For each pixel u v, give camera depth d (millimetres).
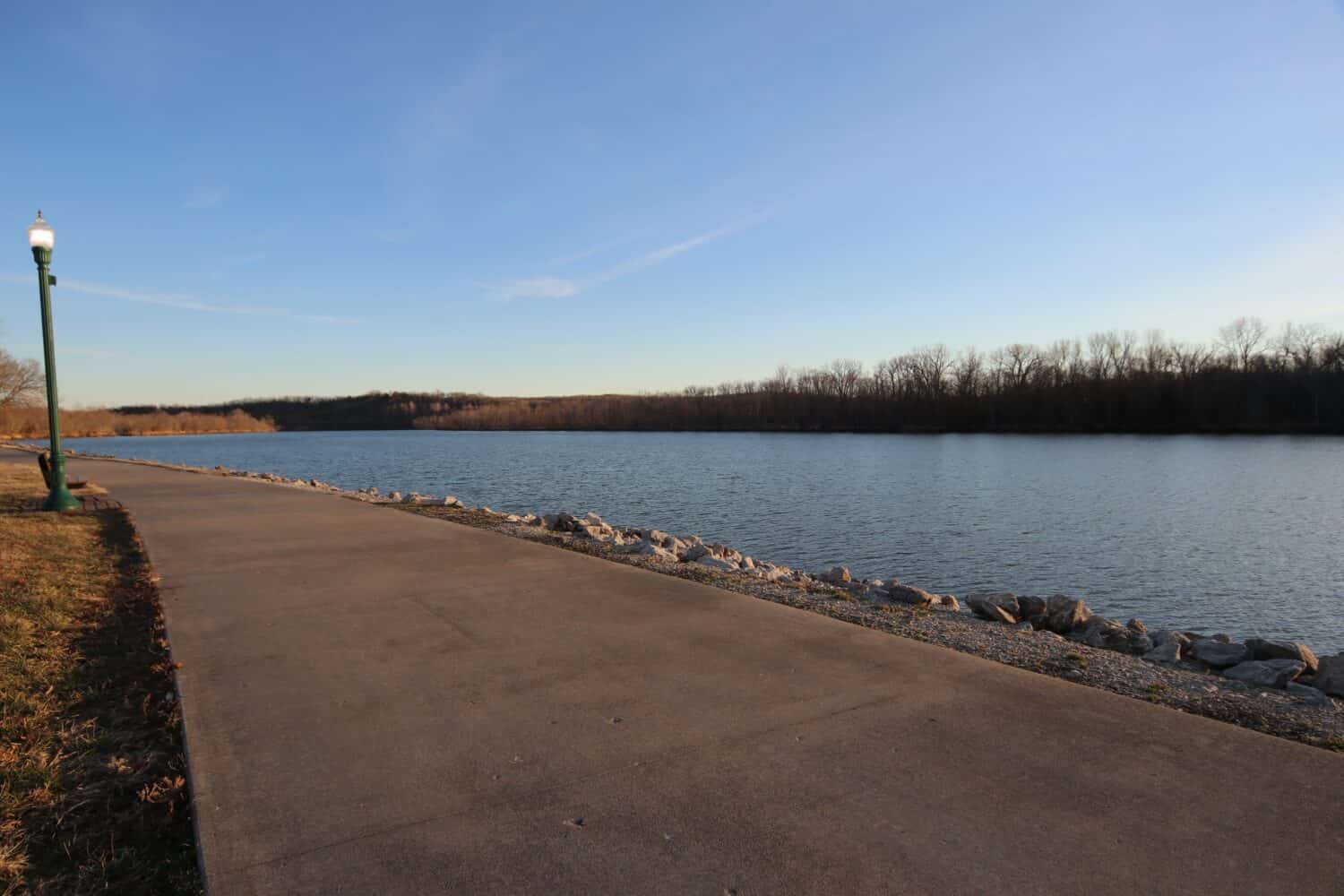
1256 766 3402
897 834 2848
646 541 10758
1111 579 16031
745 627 5699
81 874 2674
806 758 3486
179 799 3199
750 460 53188
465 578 7438
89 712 4090
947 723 3881
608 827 2910
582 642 5316
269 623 5773
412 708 4094
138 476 21984
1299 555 18438
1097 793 3154
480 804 3084
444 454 67188
